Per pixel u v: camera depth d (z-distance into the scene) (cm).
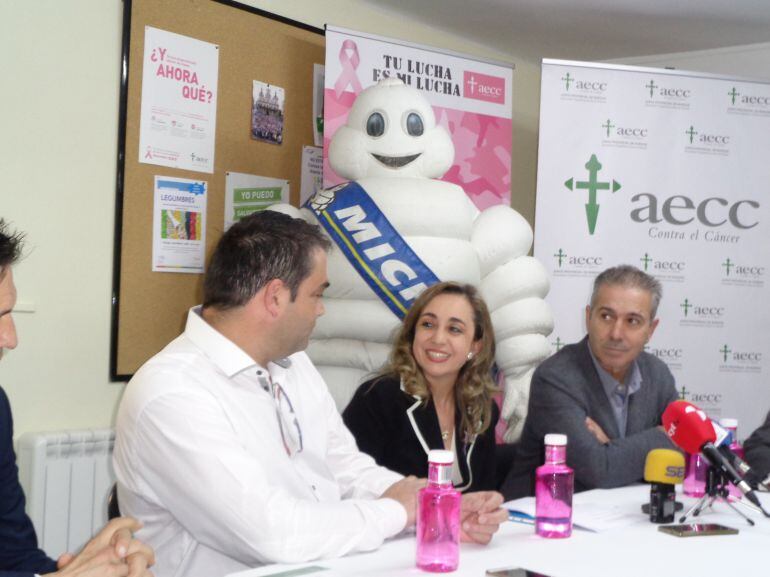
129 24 336
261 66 388
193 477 154
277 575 136
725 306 441
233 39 375
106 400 337
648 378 271
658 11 473
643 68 437
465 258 326
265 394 176
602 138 435
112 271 337
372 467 202
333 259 323
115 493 179
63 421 323
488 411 257
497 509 161
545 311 347
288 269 170
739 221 443
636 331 254
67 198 322
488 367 258
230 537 152
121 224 336
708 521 178
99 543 150
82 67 326
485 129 429
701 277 440
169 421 158
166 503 160
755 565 143
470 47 525
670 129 440
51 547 304
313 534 149
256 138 386
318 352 330
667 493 175
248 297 170
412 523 164
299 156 407
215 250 177
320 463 192
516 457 271
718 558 147
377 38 393
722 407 440
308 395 197
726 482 187
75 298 326
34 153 312
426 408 248
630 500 201
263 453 170
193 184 361
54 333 320
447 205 326
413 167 341
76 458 311
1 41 302
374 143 340
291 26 401
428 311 250
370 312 321
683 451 228
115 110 337
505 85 436
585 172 433
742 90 445
